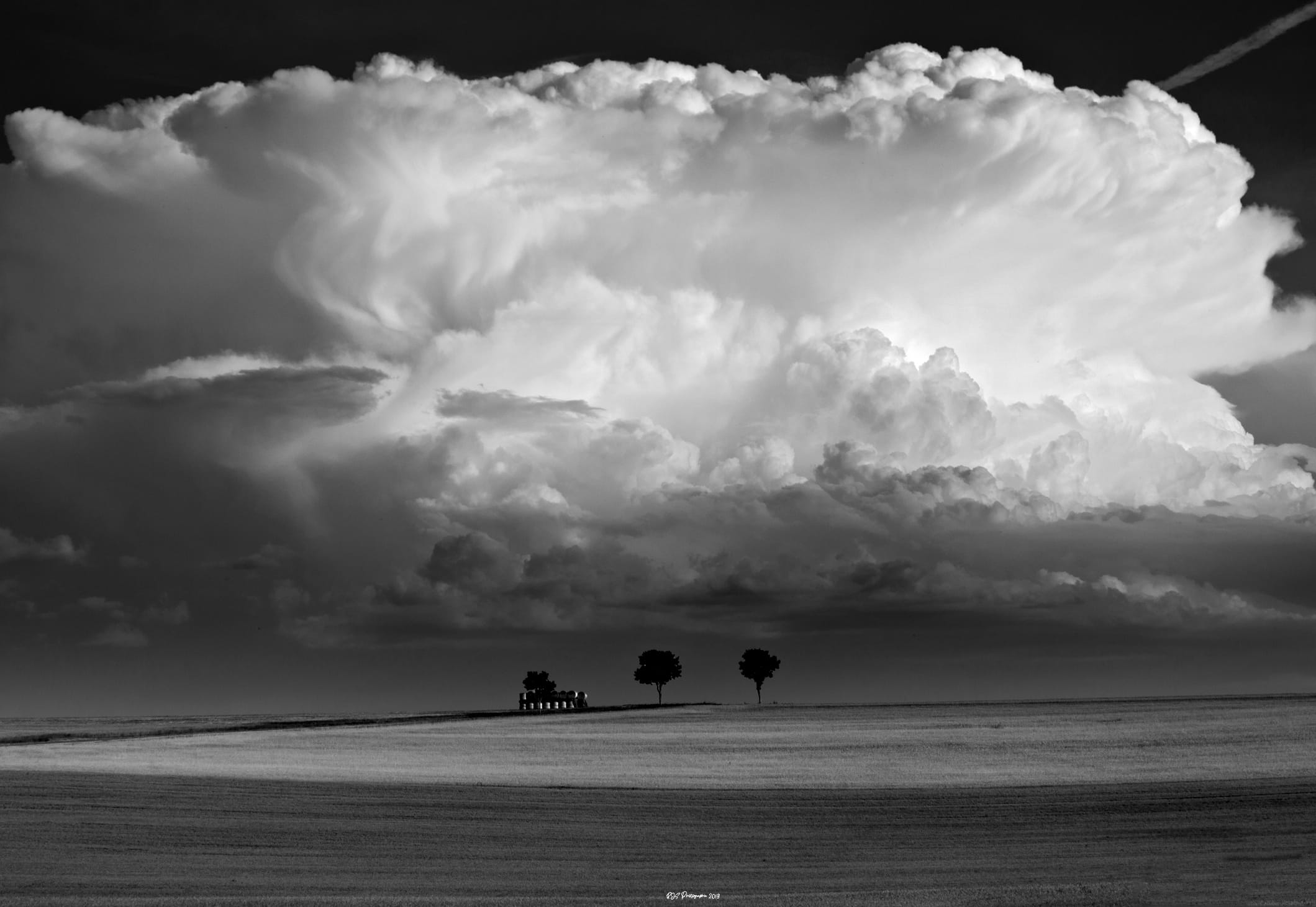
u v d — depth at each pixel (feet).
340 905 74.64
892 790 147.02
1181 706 351.46
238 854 98.32
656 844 106.01
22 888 82.74
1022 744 213.05
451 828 115.14
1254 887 79.82
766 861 96.99
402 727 299.58
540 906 74.33
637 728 291.58
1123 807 127.65
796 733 265.54
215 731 281.13
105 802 129.49
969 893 78.43
